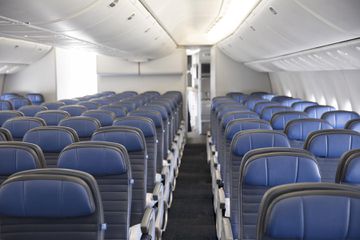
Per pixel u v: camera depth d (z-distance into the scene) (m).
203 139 13.37
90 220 2.16
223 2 6.96
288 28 5.69
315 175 2.62
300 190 1.76
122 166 3.02
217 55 13.69
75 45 8.26
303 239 1.66
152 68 14.46
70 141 3.96
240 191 2.87
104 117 6.11
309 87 10.27
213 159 6.59
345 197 1.64
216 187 5.34
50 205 2.04
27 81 13.55
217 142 6.93
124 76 14.87
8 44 10.12
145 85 14.82
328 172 3.75
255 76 13.76
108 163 2.98
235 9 7.83
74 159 2.96
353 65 6.04
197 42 13.99
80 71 16.36
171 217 5.89
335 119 6.14
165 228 5.37
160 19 7.30
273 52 8.25
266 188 2.83
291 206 1.64
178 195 6.99
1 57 10.66
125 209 3.15
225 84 13.77
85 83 16.94
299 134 4.75
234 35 9.46
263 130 3.69
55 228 2.18
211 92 14.43
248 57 11.09
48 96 13.55
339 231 1.64
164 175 5.55
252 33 7.80
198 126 15.02
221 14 8.55
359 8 3.48
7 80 13.57
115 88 14.95
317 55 6.62
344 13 3.80
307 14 4.57
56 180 2.03
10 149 2.85
